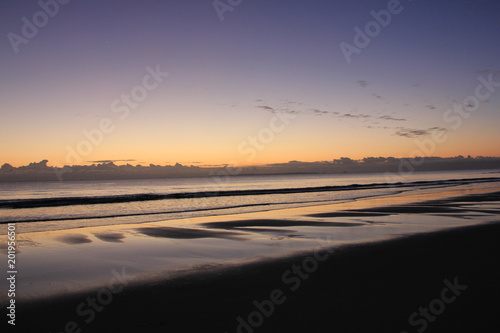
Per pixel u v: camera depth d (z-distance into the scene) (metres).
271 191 43.78
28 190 64.38
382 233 11.78
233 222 15.65
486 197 27.25
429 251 8.68
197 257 8.88
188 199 32.66
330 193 38.69
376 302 5.32
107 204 27.81
